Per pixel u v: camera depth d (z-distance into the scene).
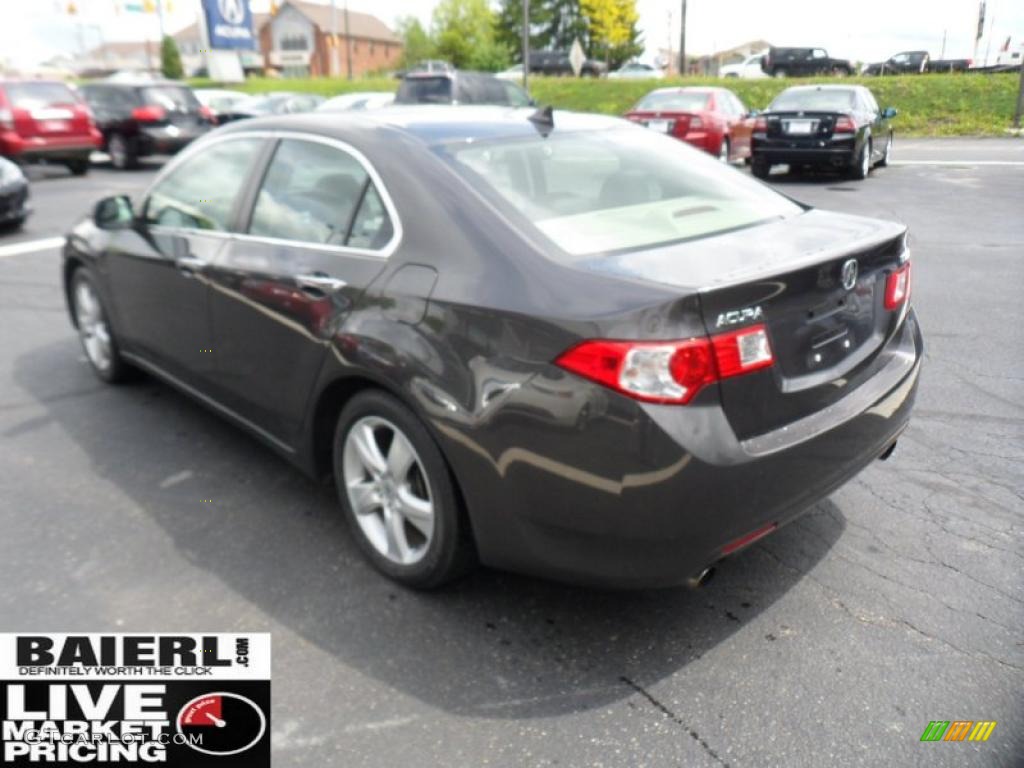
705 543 2.43
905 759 2.30
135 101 17.03
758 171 14.27
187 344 4.02
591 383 2.36
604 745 2.36
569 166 3.22
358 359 2.91
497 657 2.71
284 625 2.88
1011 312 6.26
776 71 40.34
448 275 2.74
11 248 9.10
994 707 2.47
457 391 2.62
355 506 3.17
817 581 3.06
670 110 14.62
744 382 2.45
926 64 40.28
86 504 3.68
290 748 2.37
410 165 3.04
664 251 2.69
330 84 43.50
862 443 2.82
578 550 2.51
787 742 2.36
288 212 3.44
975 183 13.21
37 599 3.02
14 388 5.05
